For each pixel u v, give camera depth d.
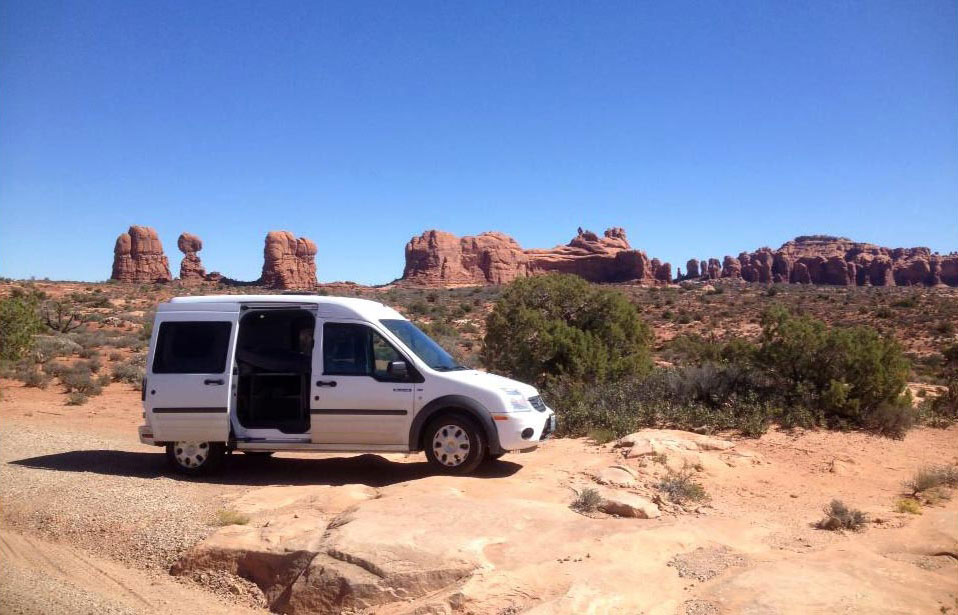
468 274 142.62
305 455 10.06
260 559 5.52
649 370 15.49
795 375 12.19
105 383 21.77
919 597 4.98
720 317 66.69
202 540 5.93
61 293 77.50
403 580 5.00
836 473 8.82
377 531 5.62
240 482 8.37
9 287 73.25
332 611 4.93
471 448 8.19
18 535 6.30
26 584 5.16
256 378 9.11
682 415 11.42
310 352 9.43
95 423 14.23
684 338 44.38
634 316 16.75
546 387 14.66
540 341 15.32
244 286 123.62
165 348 8.72
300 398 9.16
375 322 8.62
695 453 9.23
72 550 6.00
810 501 7.71
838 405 11.29
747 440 10.47
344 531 5.62
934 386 21.42
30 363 24.97
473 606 4.75
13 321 24.55
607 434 10.45
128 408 17.03
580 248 152.75
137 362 26.92
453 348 22.66
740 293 101.50
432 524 5.84
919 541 6.20
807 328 12.12
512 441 8.16
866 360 11.40
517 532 5.87
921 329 54.06
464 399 8.23
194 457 8.61
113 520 6.46
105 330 47.44
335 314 8.65
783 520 7.03
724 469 8.77
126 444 11.21
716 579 5.34
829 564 5.61
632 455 9.04
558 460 9.17
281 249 126.38
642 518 6.67
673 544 5.93
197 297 8.95
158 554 5.85
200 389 8.52
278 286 124.69
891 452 9.95
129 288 94.31
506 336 16.20
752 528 6.68
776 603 4.83
